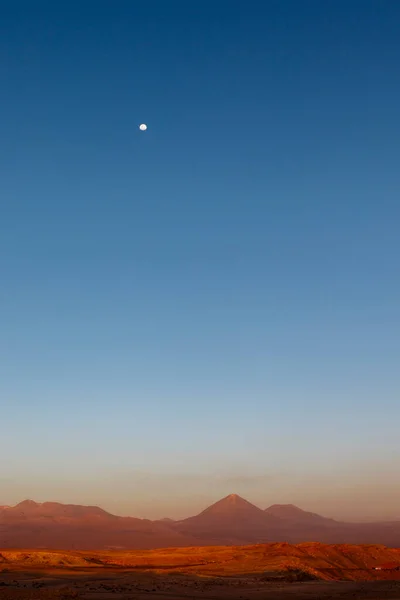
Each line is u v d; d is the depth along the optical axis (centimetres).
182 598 10950
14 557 18788
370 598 11525
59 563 18775
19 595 9975
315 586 13862
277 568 18300
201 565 19388
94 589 12194
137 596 10975
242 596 11750
